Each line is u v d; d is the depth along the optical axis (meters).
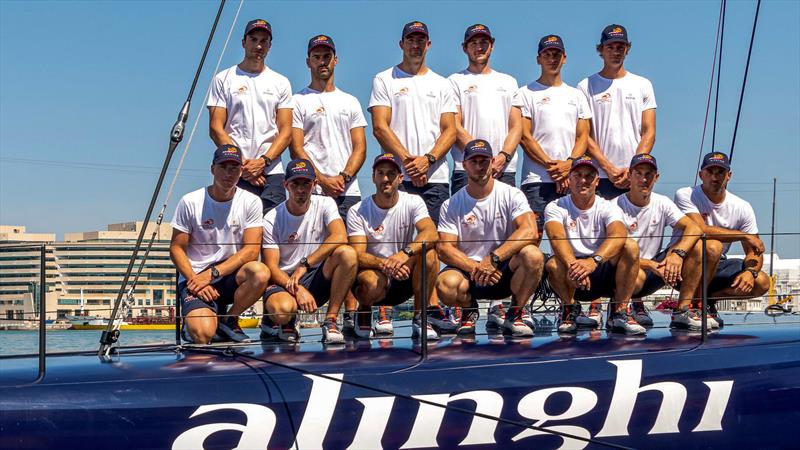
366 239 8.19
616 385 7.14
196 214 7.82
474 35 9.49
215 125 9.00
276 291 7.80
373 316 8.76
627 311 8.28
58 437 6.27
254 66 9.03
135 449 6.37
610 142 9.59
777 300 10.30
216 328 7.58
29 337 8.00
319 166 9.19
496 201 8.22
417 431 6.77
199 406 6.50
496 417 6.88
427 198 9.12
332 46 9.17
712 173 8.77
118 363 6.99
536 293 9.03
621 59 9.60
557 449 7.00
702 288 7.73
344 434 6.66
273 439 6.57
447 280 8.06
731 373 7.35
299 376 6.75
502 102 9.54
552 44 9.40
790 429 7.36
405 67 9.27
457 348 7.54
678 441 7.21
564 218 8.36
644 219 8.65
